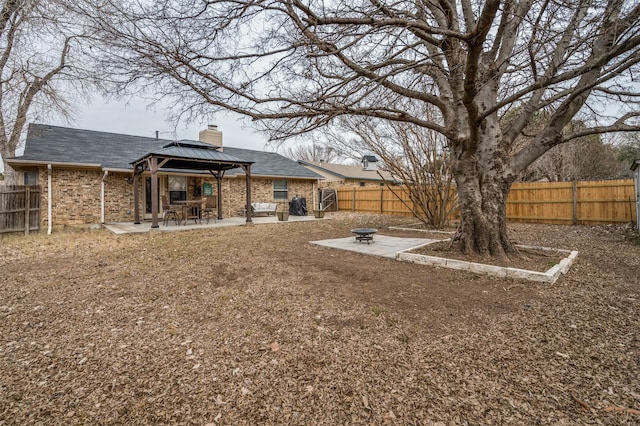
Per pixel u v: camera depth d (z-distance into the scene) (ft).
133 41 10.82
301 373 7.41
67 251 21.75
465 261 16.71
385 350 8.36
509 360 7.77
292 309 11.28
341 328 9.72
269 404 6.39
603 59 11.21
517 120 18.03
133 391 6.84
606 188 33.94
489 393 6.54
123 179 40.16
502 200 18.01
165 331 9.71
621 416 5.79
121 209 40.04
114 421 5.95
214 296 12.80
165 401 6.51
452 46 14.34
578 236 27.55
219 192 44.42
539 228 33.50
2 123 37.35
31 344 8.91
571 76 11.49
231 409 6.26
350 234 31.24
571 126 22.56
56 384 7.07
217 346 8.77
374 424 5.77
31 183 35.88
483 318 10.32
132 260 19.08
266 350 8.49
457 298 12.20
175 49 11.37
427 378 7.10
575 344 8.47
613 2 11.84
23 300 12.39
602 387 6.63
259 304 11.84
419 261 17.78
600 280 14.20
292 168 61.67
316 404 6.36
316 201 62.85
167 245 24.00
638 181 27.96
